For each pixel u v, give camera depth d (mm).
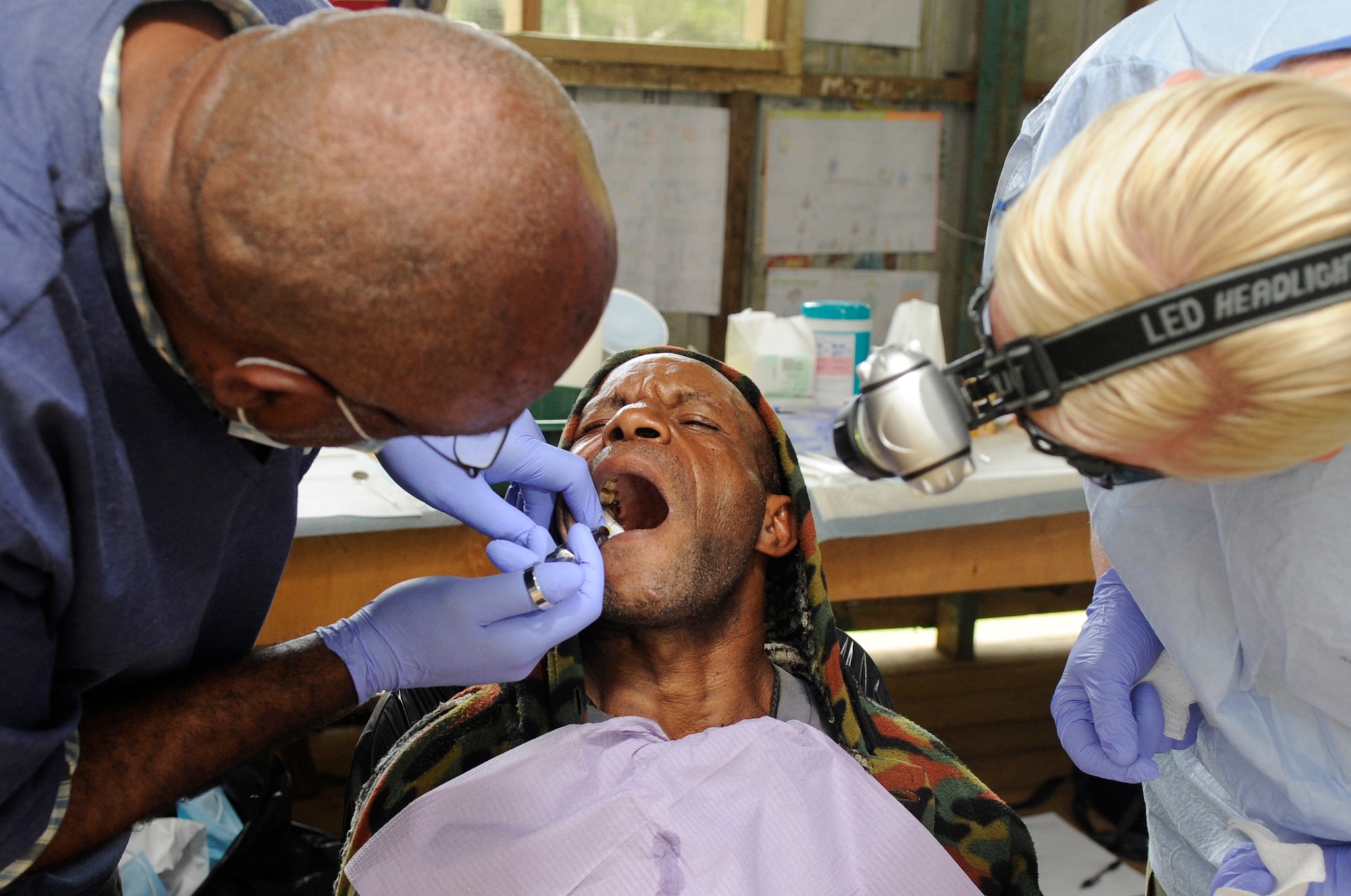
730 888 969
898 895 1000
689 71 3363
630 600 1093
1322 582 760
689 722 1182
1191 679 932
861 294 3744
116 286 663
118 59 627
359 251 545
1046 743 2812
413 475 1032
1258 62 786
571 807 1008
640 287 3508
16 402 608
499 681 986
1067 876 2162
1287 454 560
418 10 610
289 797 1758
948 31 3646
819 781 1050
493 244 552
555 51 3252
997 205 1062
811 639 1232
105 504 700
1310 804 892
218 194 560
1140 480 657
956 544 2035
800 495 1220
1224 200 518
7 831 720
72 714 751
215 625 939
